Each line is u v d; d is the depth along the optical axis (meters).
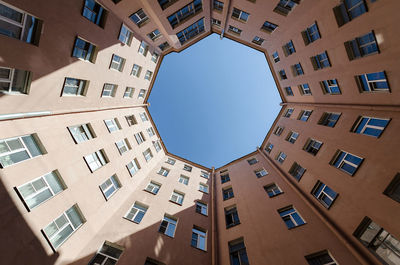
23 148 9.16
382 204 9.47
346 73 13.80
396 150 9.80
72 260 9.72
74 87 12.66
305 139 18.17
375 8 10.28
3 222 7.30
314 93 18.42
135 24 17.52
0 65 7.93
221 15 21.50
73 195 10.92
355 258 9.73
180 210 17.80
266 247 12.20
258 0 16.67
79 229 10.74
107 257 11.21
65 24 10.58
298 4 15.12
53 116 11.29
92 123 14.56
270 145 26.16
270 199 16.81
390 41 10.05
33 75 9.39
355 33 11.91
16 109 8.99
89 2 12.48
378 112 12.02
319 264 10.23
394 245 8.66
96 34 13.01
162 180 21.62
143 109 25.45
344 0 12.20
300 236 11.95
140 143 21.88
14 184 8.11
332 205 12.40
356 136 12.59
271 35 20.47
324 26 14.09
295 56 18.88
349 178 11.88
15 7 8.16
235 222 16.38
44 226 8.79
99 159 14.22
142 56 20.16
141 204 16.72
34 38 9.30
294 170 18.61
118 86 17.33
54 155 10.52
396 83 10.55
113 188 14.98
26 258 7.68
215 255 13.70
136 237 13.02
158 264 12.00
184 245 13.99
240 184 21.97
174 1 16.75
